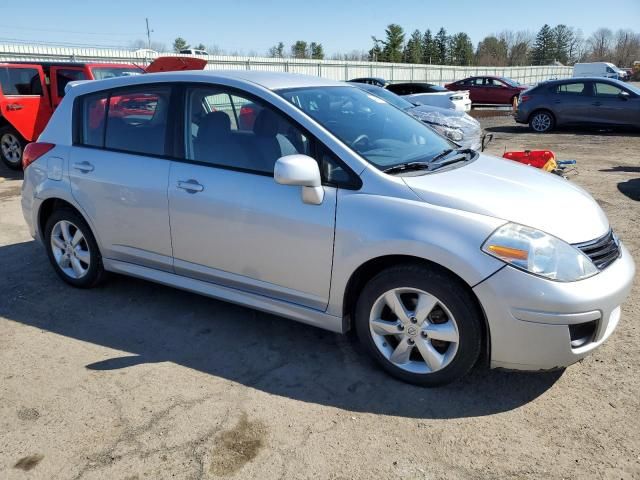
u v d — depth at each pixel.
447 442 2.52
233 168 3.29
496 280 2.55
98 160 3.86
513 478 2.29
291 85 3.47
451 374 2.80
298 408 2.78
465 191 2.81
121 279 4.51
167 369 3.17
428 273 2.71
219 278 3.45
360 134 3.21
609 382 2.93
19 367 3.22
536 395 2.84
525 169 3.46
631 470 2.31
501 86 23.25
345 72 35.53
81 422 2.70
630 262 2.92
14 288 4.38
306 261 3.04
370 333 2.99
